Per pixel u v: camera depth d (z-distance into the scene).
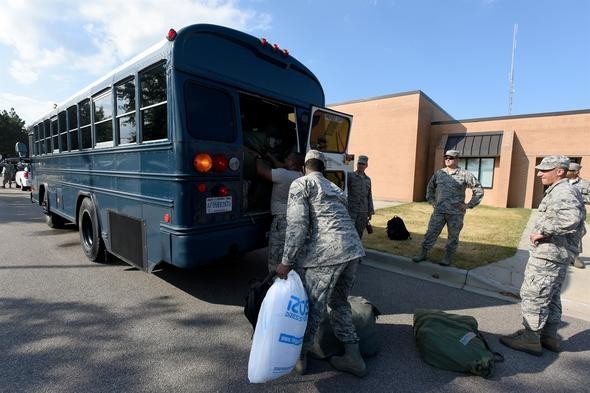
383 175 17.89
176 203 3.25
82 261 5.41
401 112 17.14
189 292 4.24
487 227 9.22
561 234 2.80
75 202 5.84
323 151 4.86
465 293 4.46
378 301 4.14
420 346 2.90
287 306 2.36
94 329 3.29
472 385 2.56
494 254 6.05
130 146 3.91
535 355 2.99
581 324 3.63
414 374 2.69
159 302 3.94
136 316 3.58
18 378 2.53
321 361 2.85
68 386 2.45
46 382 2.49
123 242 4.21
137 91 3.71
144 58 3.58
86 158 5.18
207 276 4.81
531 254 3.03
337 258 2.46
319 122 4.76
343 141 5.30
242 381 2.56
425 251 5.36
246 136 4.40
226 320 3.53
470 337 2.81
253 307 2.64
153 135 3.56
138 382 2.52
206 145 3.37
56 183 6.90
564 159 2.92
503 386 2.56
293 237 2.45
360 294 4.36
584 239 8.05
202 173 3.34
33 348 2.94
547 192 2.94
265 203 4.35
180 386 2.48
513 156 16.69
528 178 16.41
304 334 2.51
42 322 3.41
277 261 3.84
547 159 2.99
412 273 5.25
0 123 53.44
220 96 3.55
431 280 4.95
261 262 5.50
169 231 3.35
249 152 4.12
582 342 3.24
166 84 3.29
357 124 18.67
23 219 9.34
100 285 4.42
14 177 20.25
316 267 2.49
